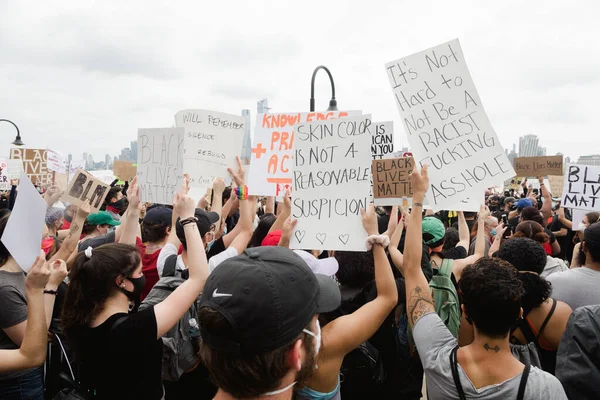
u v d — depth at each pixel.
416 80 3.25
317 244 2.79
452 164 3.18
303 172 2.89
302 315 1.27
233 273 1.27
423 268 3.49
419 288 2.30
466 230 4.80
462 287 2.02
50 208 5.34
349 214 2.73
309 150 2.89
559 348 2.28
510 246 3.12
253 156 4.19
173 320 2.11
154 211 3.95
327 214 2.80
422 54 3.24
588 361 2.11
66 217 6.14
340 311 2.82
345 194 2.76
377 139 4.46
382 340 2.95
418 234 2.38
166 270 2.97
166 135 3.58
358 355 2.85
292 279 1.29
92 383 2.10
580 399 2.13
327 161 2.83
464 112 3.14
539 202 12.23
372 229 2.66
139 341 2.00
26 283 2.11
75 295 2.13
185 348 2.80
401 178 3.72
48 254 4.24
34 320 2.10
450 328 3.18
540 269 3.04
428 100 3.22
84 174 4.46
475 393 1.88
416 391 3.09
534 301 2.65
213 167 4.75
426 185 2.45
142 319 2.04
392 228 3.81
